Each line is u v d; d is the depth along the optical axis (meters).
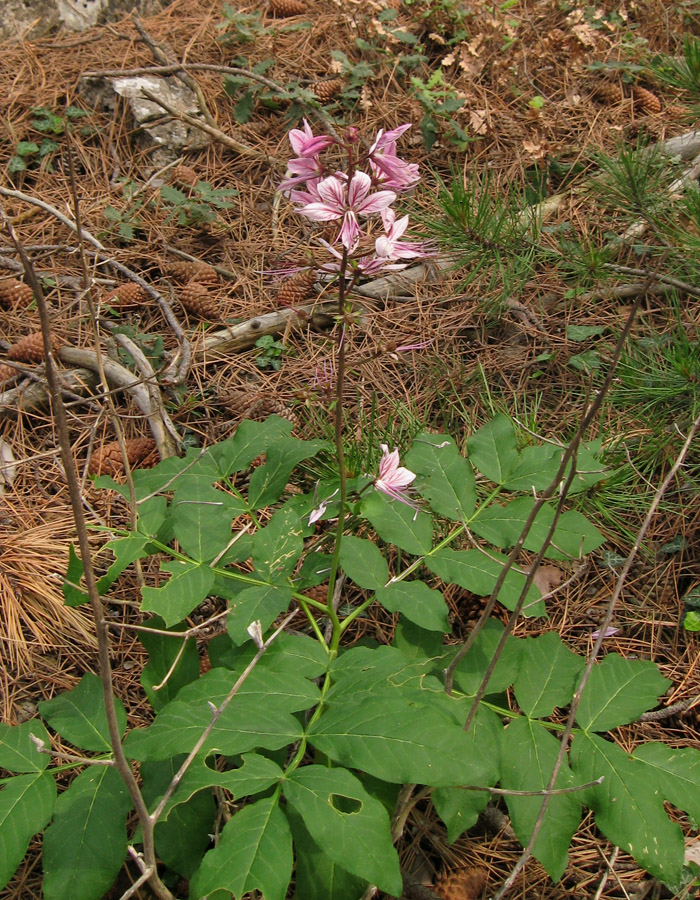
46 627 0.81
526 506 0.71
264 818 0.55
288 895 0.67
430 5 1.48
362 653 0.63
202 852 0.62
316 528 0.82
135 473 0.76
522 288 1.10
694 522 0.90
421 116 1.35
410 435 0.93
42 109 1.34
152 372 1.00
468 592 0.85
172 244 1.20
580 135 1.34
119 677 0.79
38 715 0.77
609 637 0.83
